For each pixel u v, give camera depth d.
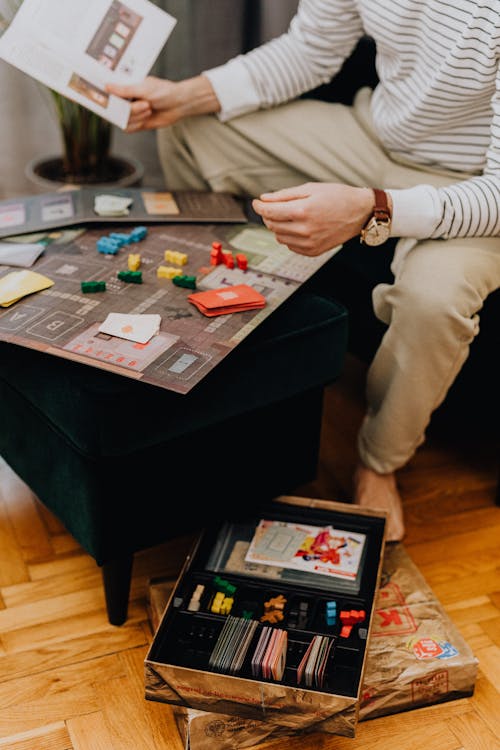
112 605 1.15
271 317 1.12
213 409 1.06
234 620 1.03
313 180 1.51
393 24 1.28
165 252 1.22
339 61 1.50
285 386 1.12
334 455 1.51
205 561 1.15
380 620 1.13
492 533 1.37
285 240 1.15
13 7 1.68
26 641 1.15
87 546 1.09
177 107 1.45
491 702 1.10
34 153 2.04
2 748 1.01
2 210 1.31
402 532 1.31
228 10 1.92
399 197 1.16
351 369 1.75
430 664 1.06
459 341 1.19
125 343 1.00
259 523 1.21
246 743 1.02
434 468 1.50
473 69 1.21
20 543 1.30
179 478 1.10
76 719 1.05
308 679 0.97
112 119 1.40
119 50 1.38
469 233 1.20
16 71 1.91
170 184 1.62
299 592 1.09
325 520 1.22
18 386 1.08
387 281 1.33
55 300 1.08
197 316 1.07
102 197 1.35
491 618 1.22
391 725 1.06
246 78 1.46
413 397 1.22
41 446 1.12
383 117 1.42
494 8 1.14
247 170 1.54
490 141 1.30
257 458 1.18
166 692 0.97
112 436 0.98
